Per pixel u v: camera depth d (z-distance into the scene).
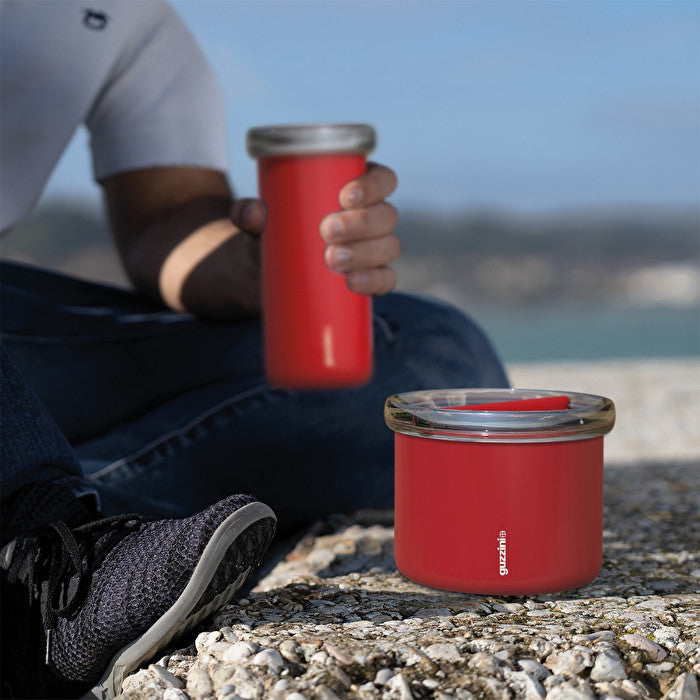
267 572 1.25
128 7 1.57
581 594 1.10
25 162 1.49
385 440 1.46
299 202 1.03
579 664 0.90
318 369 1.05
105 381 1.44
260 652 0.92
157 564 0.91
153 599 0.90
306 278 1.04
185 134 1.68
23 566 0.95
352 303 1.07
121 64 1.62
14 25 1.43
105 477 1.31
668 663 0.91
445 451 1.00
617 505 1.59
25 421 1.01
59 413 1.40
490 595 1.09
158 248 1.59
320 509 1.46
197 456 1.35
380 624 1.00
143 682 0.91
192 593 0.90
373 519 1.47
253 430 1.36
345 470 1.44
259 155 1.05
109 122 1.67
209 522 0.91
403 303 1.58
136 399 1.45
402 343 1.47
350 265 1.04
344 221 1.03
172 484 1.34
